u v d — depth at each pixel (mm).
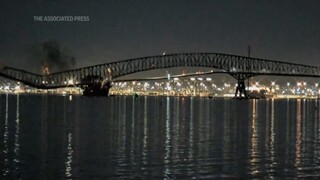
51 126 67312
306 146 47812
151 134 57875
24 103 159375
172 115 99562
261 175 33469
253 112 119438
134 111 114125
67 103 163000
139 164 36938
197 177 32781
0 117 85062
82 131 60562
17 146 45500
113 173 33719
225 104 186000
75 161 37812
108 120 81125
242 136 56844
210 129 66000
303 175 33469
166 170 34875
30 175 32875
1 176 32500
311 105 191125
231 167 36094
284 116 102500
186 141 51062
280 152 43562
